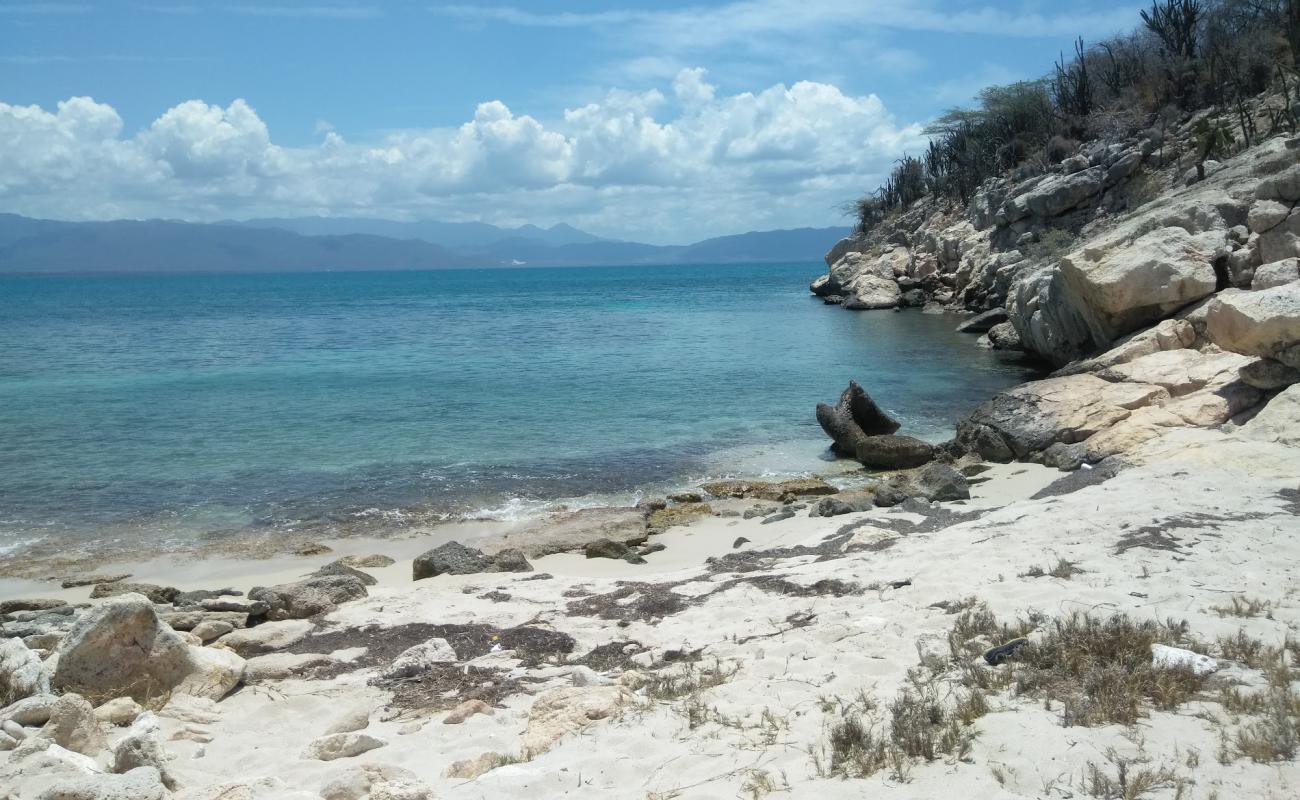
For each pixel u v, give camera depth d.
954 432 22.03
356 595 11.35
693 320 57.00
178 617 10.34
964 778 4.80
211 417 24.89
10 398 28.28
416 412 25.38
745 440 21.69
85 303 95.31
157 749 5.70
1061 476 15.80
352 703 7.48
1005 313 42.59
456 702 7.43
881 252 72.88
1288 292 15.53
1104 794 4.50
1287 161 25.94
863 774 5.00
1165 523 10.34
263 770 6.04
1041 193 44.84
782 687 6.64
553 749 5.93
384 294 116.19
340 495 17.45
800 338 43.41
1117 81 55.69
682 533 14.89
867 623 8.01
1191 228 23.53
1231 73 44.66
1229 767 4.67
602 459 19.98
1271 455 13.08
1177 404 16.59
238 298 107.38
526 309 75.12
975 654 6.80
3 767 5.49
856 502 15.20
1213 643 6.49
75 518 16.11
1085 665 6.10
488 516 16.11
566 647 8.78
